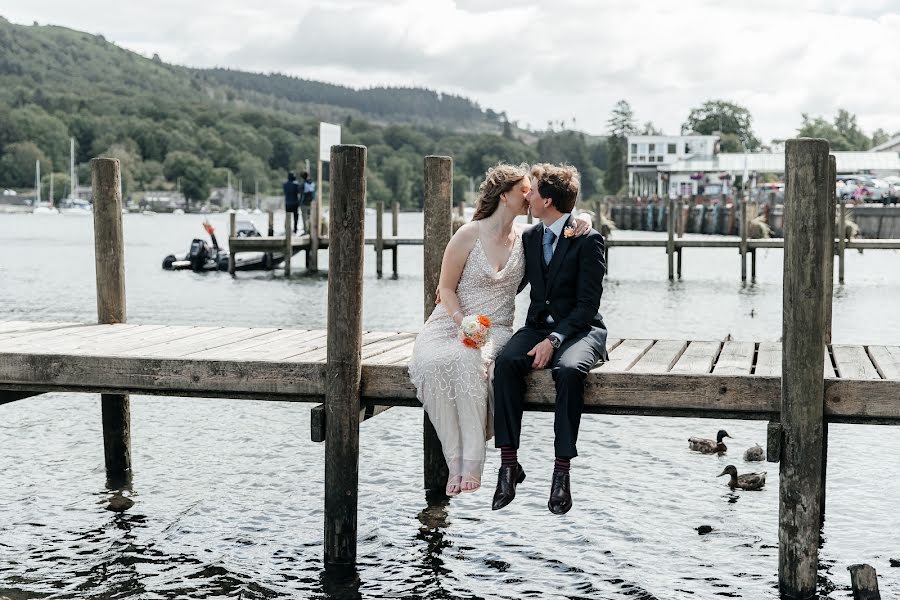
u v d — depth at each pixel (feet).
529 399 20.43
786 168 18.84
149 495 26.91
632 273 111.14
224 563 22.29
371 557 22.50
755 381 19.66
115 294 28.94
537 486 27.61
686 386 19.92
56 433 33.32
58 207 497.46
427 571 21.75
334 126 106.83
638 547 22.98
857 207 157.48
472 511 25.46
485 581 21.21
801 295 18.86
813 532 19.39
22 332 26.94
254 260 106.32
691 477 28.32
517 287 22.08
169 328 28.12
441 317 21.43
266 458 30.50
